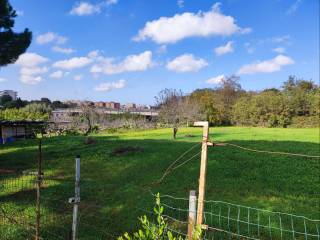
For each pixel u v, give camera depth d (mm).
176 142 22625
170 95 48188
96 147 21047
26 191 11273
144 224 3459
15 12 20750
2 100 58406
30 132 37969
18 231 7547
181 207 8859
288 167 13320
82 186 11852
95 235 7371
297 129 39688
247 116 50906
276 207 8703
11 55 20609
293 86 57688
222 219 7945
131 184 11812
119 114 53219
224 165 13805
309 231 7102
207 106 51312
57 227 7848
